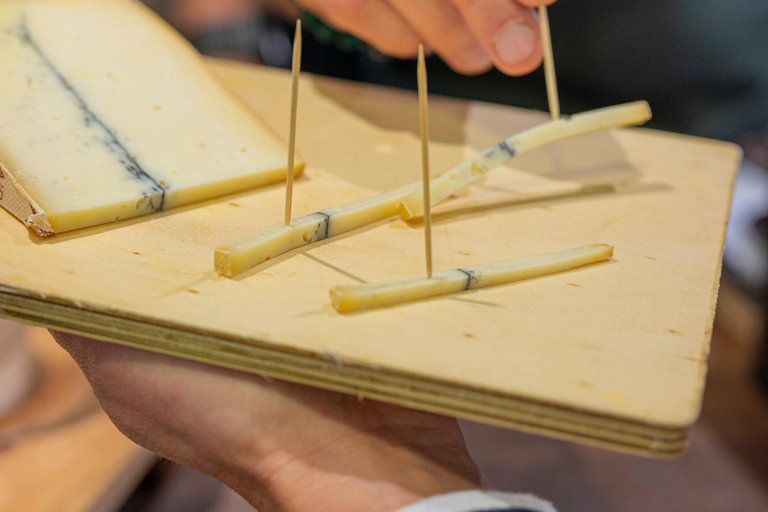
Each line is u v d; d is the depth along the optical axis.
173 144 0.54
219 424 0.47
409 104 0.65
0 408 0.61
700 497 0.71
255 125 0.56
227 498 0.67
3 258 0.48
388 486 0.46
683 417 0.43
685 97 0.92
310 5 0.65
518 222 0.53
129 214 0.51
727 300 0.91
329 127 0.61
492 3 0.56
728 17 0.86
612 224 0.54
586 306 0.48
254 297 0.47
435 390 0.44
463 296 0.48
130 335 0.46
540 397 0.44
